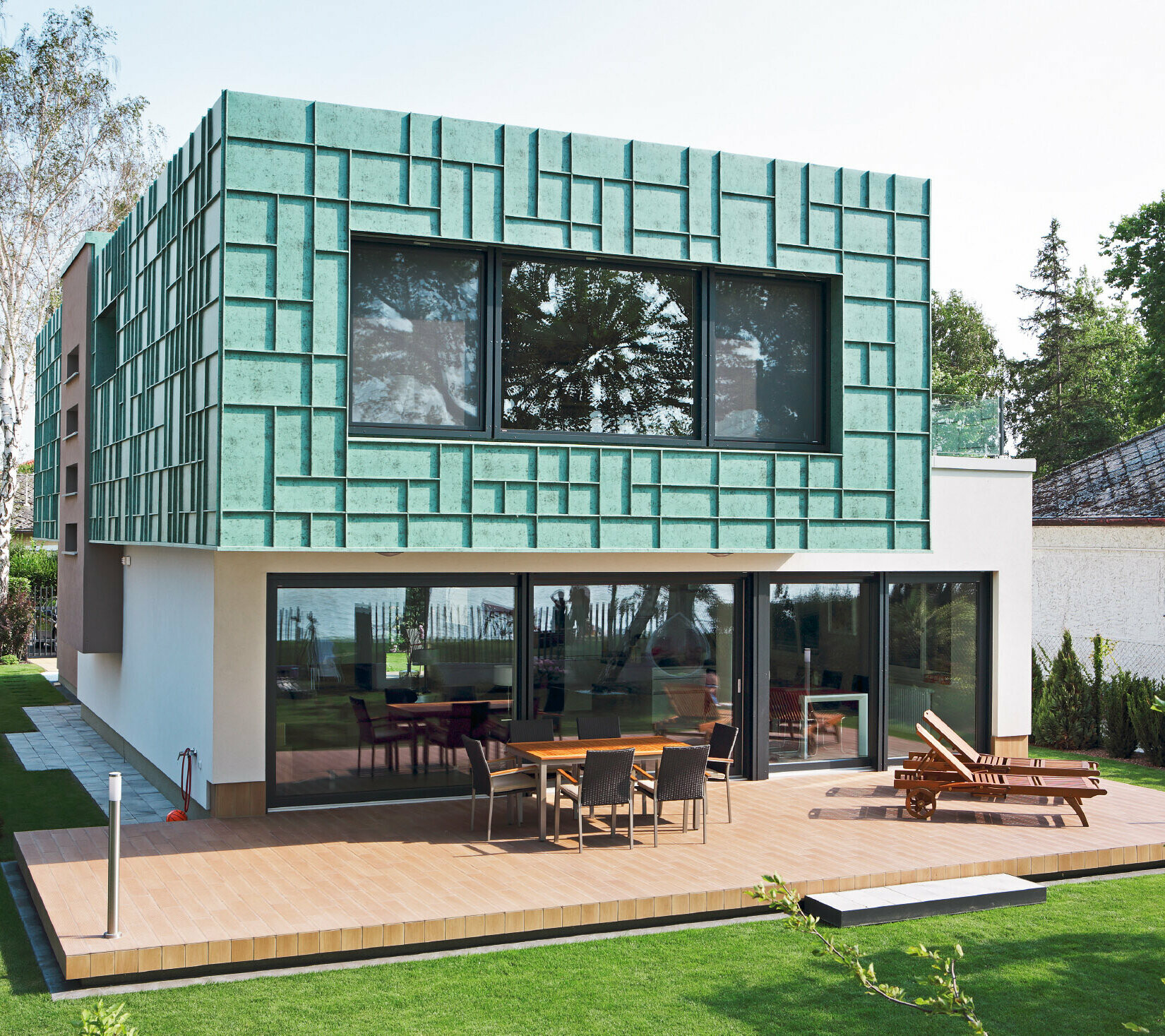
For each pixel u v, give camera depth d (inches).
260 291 355.9
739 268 435.5
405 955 295.0
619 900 316.8
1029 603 574.2
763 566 510.6
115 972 266.2
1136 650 785.6
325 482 363.3
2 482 1179.9
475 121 387.2
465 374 400.2
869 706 540.7
